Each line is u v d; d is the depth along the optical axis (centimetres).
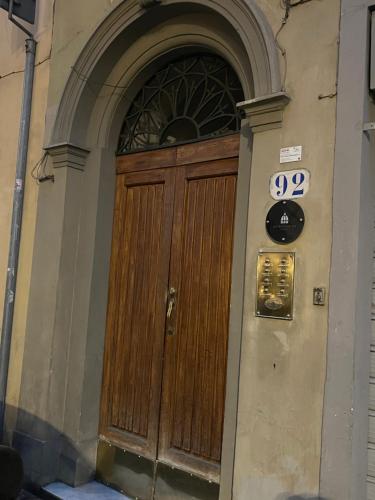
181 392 347
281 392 272
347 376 247
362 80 257
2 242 454
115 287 400
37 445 381
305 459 259
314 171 271
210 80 368
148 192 388
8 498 303
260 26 292
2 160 468
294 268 273
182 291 355
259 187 292
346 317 250
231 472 296
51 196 412
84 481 383
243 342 290
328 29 274
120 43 386
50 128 419
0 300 447
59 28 426
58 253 397
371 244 265
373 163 269
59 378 391
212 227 344
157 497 350
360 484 249
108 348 398
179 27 366
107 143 407
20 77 462
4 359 425
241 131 317
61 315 395
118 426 384
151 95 404
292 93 283
